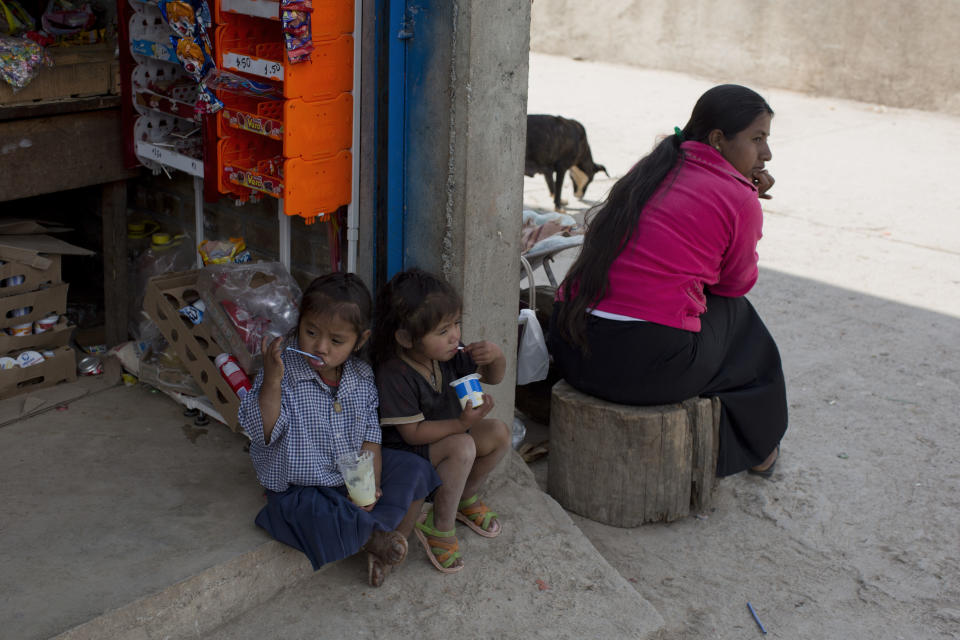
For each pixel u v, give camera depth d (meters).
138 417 3.47
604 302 3.33
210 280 3.22
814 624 3.03
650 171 3.34
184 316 3.30
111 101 3.62
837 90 13.10
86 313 4.26
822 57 13.13
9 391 3.54
